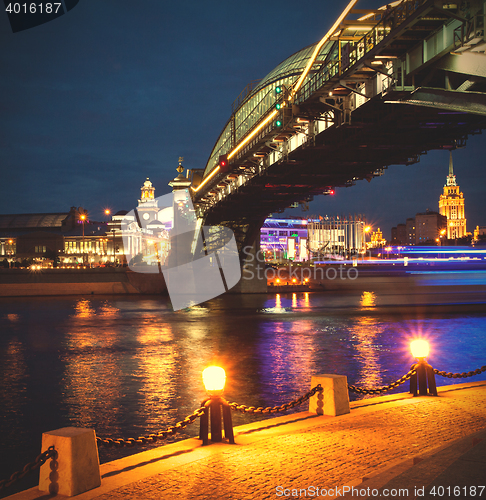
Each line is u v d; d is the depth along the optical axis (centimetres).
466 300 8712
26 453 1689
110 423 1992
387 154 4550
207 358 3538
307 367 3105
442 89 2602
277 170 5550
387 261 15488
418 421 1160
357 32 3216
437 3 2255
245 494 746
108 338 4709
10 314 7150
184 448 985
